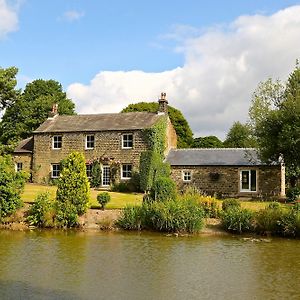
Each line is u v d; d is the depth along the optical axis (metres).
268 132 34.19
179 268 15.98
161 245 20.61
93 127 43.31
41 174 44.25
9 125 57.81
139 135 41.31
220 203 29.12
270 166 37.66
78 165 26.47
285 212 23.86
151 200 26.77
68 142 43.66
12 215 26.22
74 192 25.98
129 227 25.08
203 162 39.91
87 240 21.69
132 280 14.24
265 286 13.77
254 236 23.45
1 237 22.33
